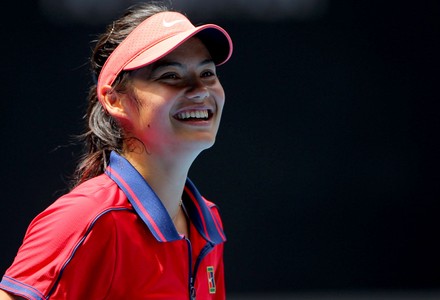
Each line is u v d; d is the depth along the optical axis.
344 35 23.50
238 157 23.52
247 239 23.66
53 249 7.38
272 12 23.20
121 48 8.10
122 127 8.22
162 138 7.89
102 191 7.80
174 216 8.52
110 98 8.14
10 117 22.44
